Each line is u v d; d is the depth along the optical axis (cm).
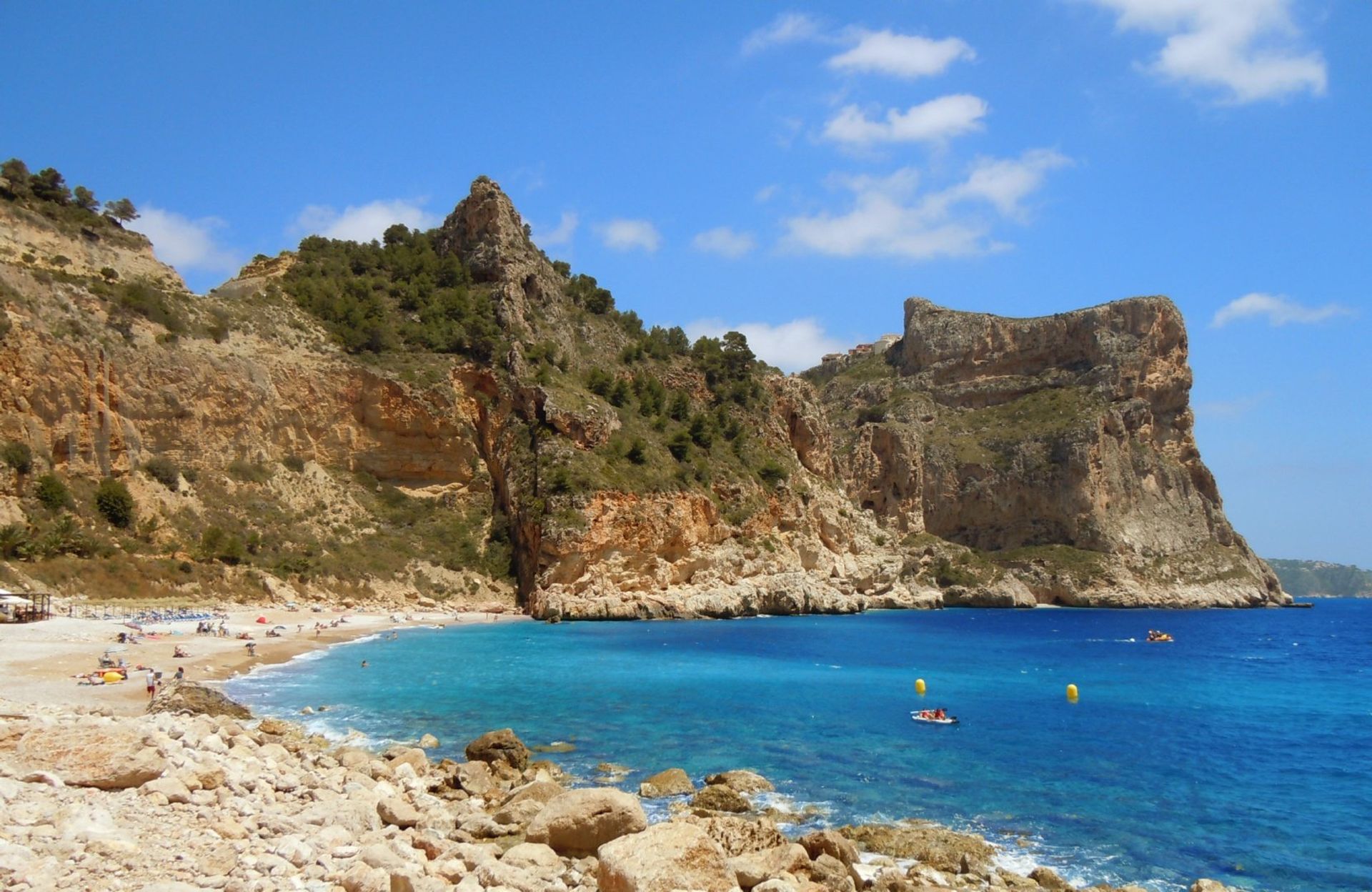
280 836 1467
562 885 1545
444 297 10856
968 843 2197
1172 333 18138
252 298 9594
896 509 16525
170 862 1270
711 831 1927
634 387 11575
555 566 8581
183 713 2641
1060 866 2120
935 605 13412
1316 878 2072
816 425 13400
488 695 4147
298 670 4688
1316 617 15412
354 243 12069
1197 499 17875
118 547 6706
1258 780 2917
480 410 9950
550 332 11381
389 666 5025
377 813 1822
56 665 3900
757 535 10794
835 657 6347
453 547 9212
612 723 3547
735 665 5556
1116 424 16988
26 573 5850
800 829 2300
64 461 6900
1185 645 8912
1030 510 16700
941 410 18875
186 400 7944
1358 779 2936
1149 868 2120
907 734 3494
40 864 1159
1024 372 18862
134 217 10256
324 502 8788
